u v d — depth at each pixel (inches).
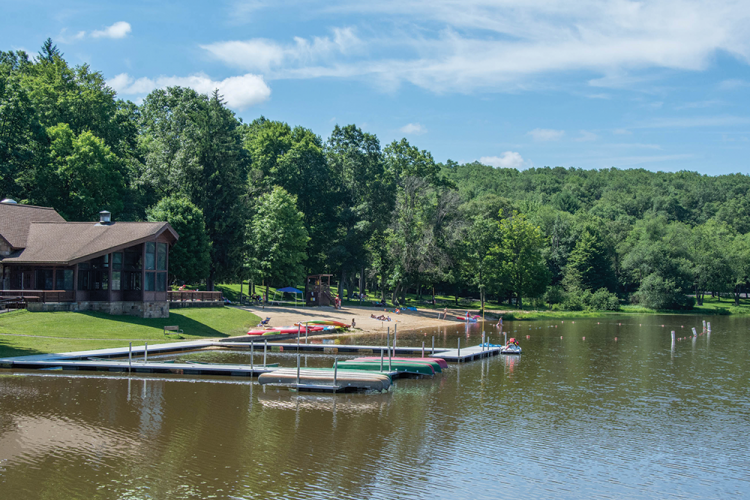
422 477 808.3
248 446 911.7
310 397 1243.2
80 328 1809.8
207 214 3011.8
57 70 3267.7
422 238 3742.6
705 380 1553.9
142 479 774.5
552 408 1205.1
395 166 4507.9
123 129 3356.3
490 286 4185.5
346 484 775.7
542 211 6003.9
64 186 2741.1
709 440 1004.6
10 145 2504.9
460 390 1360.7
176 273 2758.4
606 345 2391.7
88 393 1211.2
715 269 5315.0
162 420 1037.2
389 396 1274.6
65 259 1940.2
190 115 3169.3
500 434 1013.2
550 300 4817.9
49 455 854.5
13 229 2105.1
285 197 3356.3
